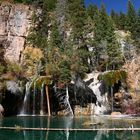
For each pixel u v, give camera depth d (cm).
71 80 5994
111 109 5888
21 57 7206
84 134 2883
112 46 7175
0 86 5122
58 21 7581
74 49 6806
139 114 5531
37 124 3688
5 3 7438
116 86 5978
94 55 7244
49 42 6944
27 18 7650
